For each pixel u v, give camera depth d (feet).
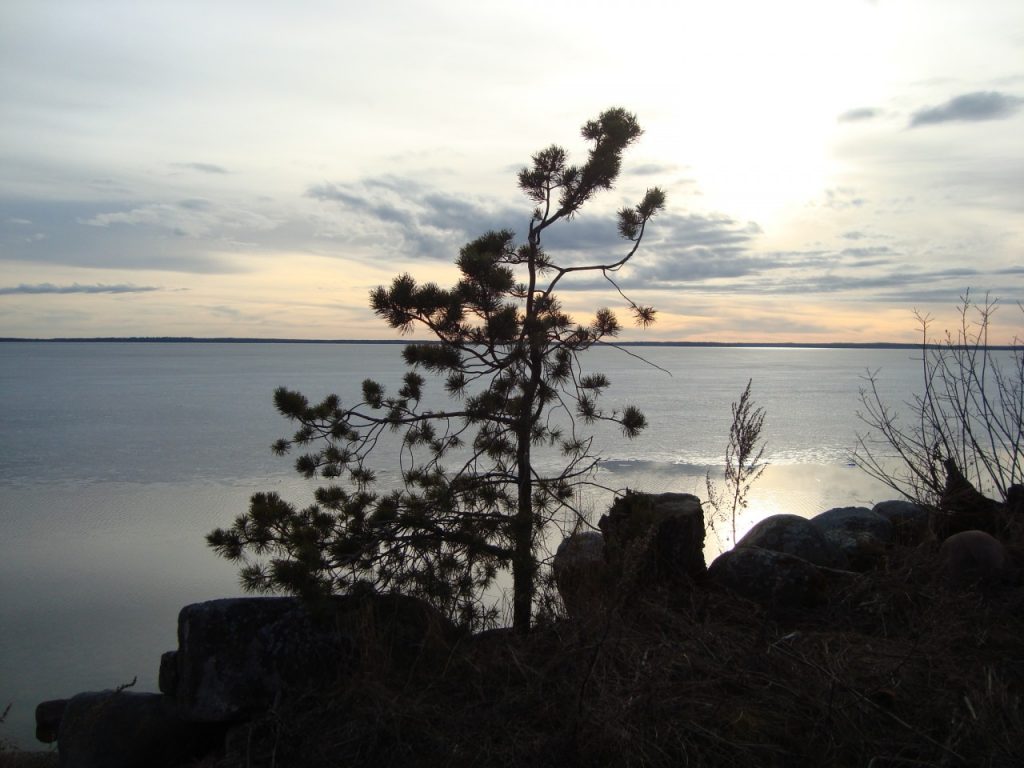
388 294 17.21
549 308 18.48
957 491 21.89
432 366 18.03
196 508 61.00
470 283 17.39
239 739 13.37
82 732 15.75
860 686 13.14
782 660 14.08
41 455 96.27
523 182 18.90
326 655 14.62
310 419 18.28
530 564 16.28
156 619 37.04
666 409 155.22
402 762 12.24
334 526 17.06
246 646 14.53
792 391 221.66
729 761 11.60
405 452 74.64
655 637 15.25
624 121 18.71
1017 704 12.40
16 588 41.52
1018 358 25.89
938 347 26.66
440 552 16.97
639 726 12.05
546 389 18.40
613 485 56.24
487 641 15.88
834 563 20.02
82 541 51.26
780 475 62.90
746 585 18.08
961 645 14.99
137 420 146.10
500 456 18.57
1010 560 18.35
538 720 12.84
